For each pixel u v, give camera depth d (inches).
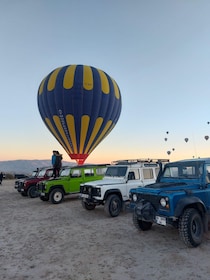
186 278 138.6
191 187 210.1
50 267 158.7
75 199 490.6
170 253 176.7
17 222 292.5
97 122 786.8
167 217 185.3
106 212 306.5
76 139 787.4
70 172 454.0
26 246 201.9
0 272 153.3
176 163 245.4
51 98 763.4
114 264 160.2
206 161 223.5
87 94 754.8
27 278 144.2
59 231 246.4
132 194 226.1
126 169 338.6
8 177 1441.9
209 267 152.3
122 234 229.3
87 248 192.9
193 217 187.3
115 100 819.4
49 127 806.5
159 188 207.5
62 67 804.0
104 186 310.8
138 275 143.9
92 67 815.1
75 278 142.2
